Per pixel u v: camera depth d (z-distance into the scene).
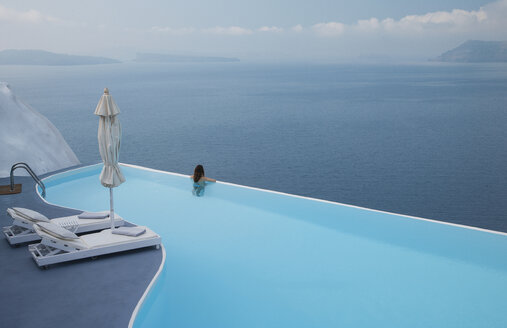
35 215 5.27
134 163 48.25
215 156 50.72
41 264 4.55
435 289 4.92
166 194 8.96
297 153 51.41
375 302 4.63
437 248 6.11
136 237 5.13
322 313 4.40
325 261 5.68
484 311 4.45
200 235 6.60
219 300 4.65
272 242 6.32
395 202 39.97
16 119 10.14
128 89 83.44
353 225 7.09
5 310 3.81
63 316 3.72
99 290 4.18
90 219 5.83
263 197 8.25
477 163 46.31
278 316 4.34
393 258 5.77
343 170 46.34
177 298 4.68
